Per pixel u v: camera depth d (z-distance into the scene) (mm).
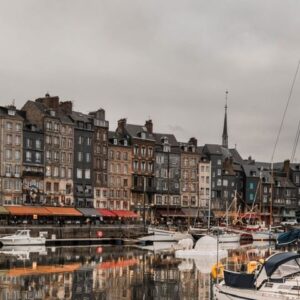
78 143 117500
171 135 141875
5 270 56750
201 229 105625
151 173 132250
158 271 57125
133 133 130625
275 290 35031
